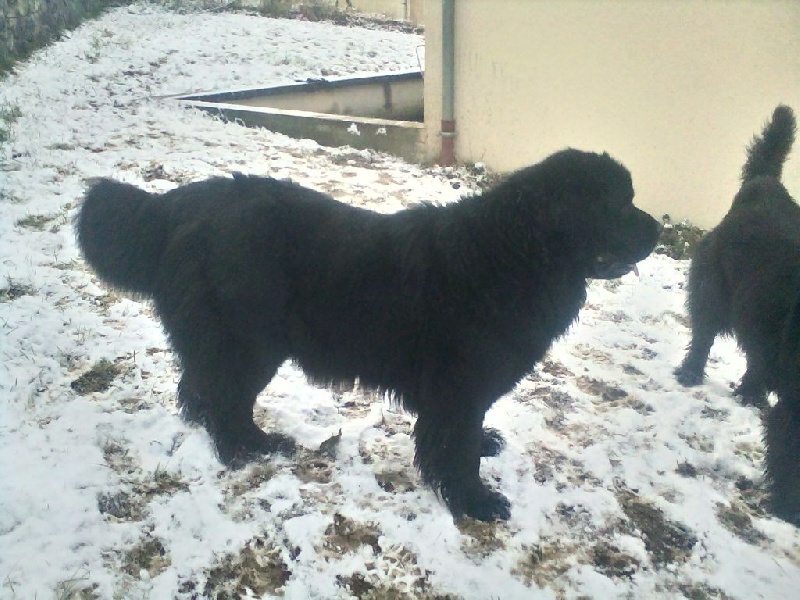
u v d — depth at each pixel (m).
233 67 5.43
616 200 1.41
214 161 3.38
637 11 2.96
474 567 1.46
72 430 1.70
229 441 1.66
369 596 1.38
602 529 1.57
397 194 3.21
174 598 1.35
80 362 1.95
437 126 3.88
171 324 1.58
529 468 1.73
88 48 5.50
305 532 1.50
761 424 1.87
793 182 2.67
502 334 1.45
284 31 6.99
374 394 1.86
